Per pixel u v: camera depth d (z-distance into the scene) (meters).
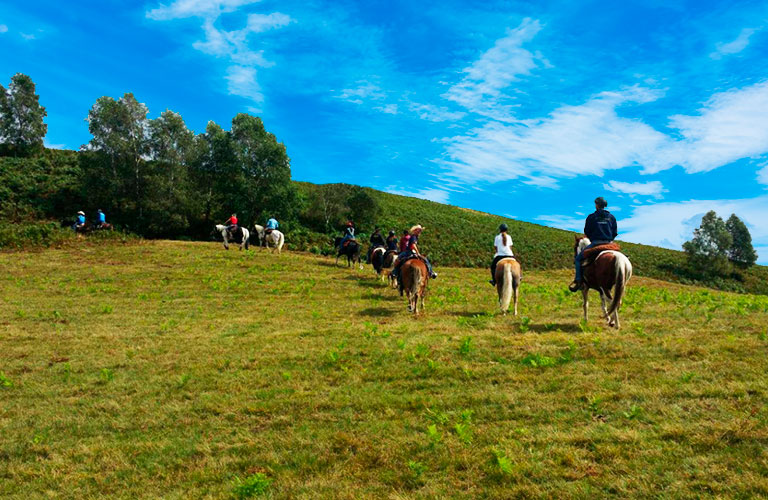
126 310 15.22
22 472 5.36
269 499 4.34
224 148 45.47
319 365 8.50
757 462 4.09
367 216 54.53
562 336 9.19
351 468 4.81
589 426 5.21
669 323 10.20
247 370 8.50
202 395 7.37
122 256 27.56
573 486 4.05
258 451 5.44
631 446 4.64
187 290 19.39
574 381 6.64
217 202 48.12
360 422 5.94
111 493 4.82
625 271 8.98
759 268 67.69
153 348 10.42
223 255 29.16
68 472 5.31
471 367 7.64
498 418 5.72
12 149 59.47
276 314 14.34
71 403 7.40
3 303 16.02
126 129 42.16
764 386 5.72
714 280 57.59
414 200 84.56
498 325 10.74
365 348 9.31
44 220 39.69
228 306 16.02
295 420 6.20
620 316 11.61
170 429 6.27
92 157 41.50
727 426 4.79
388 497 4.20
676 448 4.50
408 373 7.61
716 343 7.98
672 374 6.56
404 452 5.01
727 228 68.38
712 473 4.02
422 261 13.45
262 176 45.91
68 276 21.81
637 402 5.73
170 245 32.50
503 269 11.52
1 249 28.05
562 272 35.56
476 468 4.55
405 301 16.34
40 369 9.13
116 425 6.49
